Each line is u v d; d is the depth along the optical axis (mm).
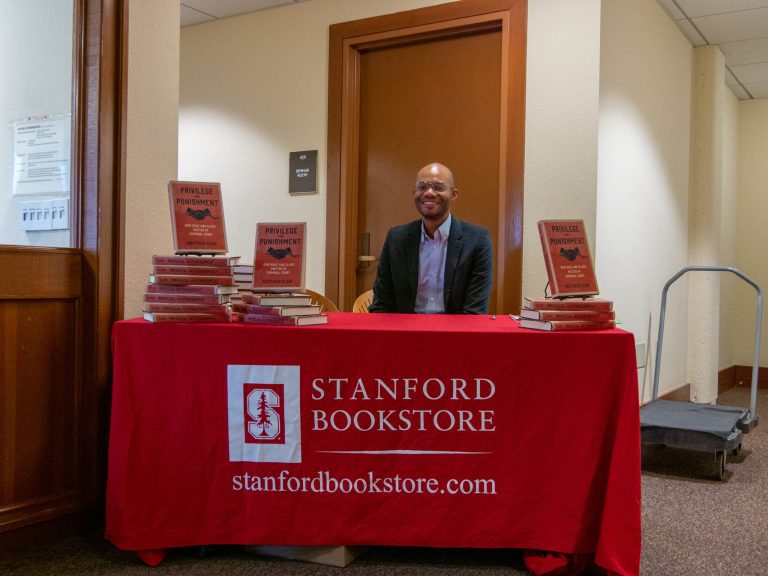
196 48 4395
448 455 1830
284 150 4070
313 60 3949
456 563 1901
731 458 3348
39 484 2020
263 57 4141
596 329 1860
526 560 1832
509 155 3352
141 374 1919
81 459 2131
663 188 4281
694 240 4953
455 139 3605
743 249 6066
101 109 2133
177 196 2053
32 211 2316
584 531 1784
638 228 3836
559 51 3217
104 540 2064
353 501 1850
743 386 6035
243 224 4234
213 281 1998
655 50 4020
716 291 5012
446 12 3502
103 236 2148
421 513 1840
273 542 1870
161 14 2371
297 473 1862
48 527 2025
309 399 1852
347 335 1838
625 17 3510
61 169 2264
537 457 1807
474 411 1821
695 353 4957
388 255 2787
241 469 1885
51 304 2051
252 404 1868
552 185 3244
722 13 4199
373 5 3734
